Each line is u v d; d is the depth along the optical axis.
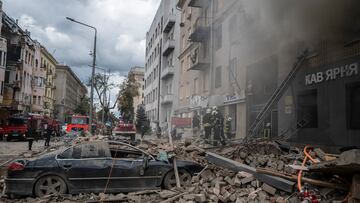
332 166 5.91
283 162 8.38
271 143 10.06
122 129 30.52
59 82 80.56
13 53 44.06
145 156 8.61
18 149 20.34
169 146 11.67
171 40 42.00
